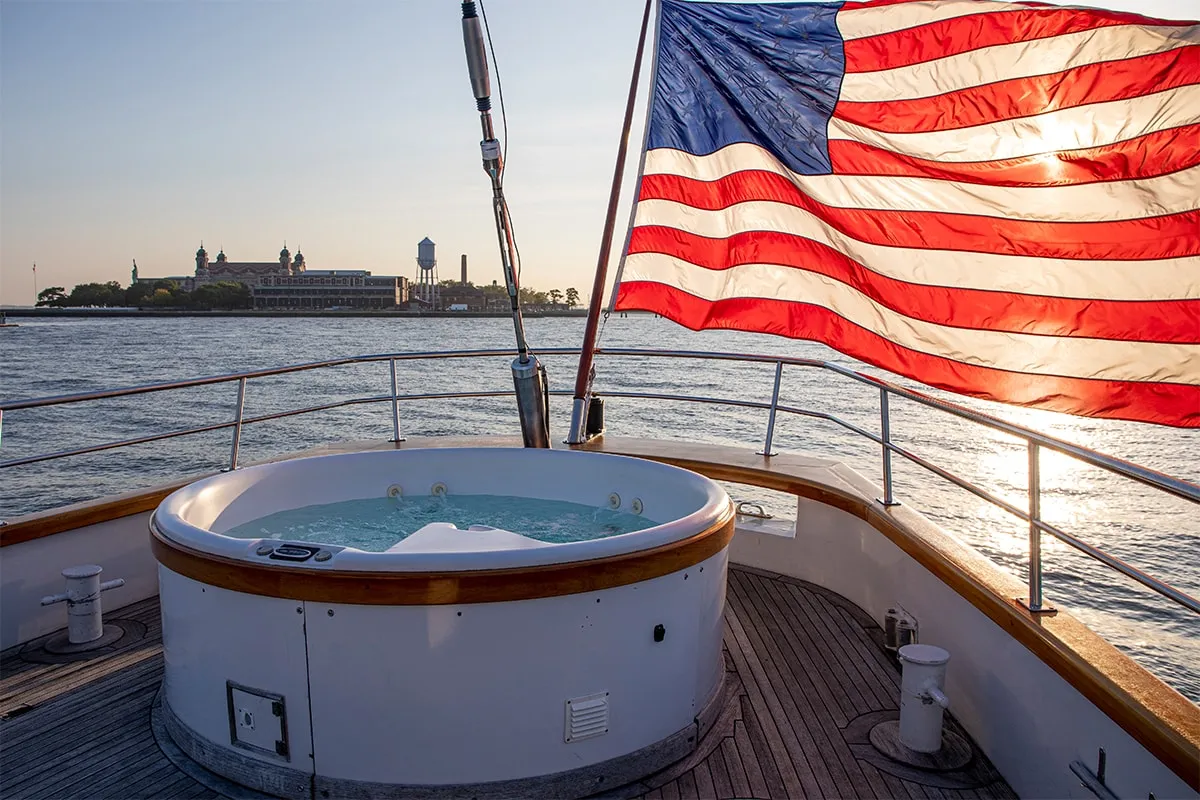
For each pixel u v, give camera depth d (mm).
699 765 2801
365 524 3785
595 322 5297
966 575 3037
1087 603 10086
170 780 2660
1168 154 3625
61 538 3936
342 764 2504
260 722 2576
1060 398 3979
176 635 2787
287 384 43719
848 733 3031
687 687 2875
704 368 45375
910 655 2881
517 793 2502
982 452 21109
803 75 4430
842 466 4988
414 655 2420
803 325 4641
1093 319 3871
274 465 3939
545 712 2516
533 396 4891
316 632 2451
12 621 3746
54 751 2846
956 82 4051
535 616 2463
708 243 4855
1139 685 2176
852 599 4438
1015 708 2711
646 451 5312
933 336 4219
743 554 5023
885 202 4246
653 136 4934
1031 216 3916
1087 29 3750
